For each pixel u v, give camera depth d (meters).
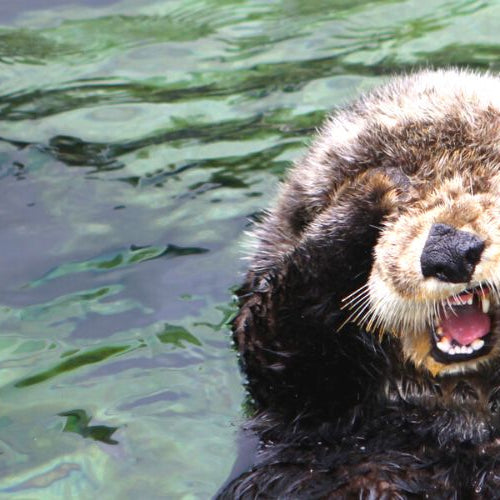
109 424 9.62
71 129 14.04
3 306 11.08
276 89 14.80
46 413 9.73
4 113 14.42
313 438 9.44
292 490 8.99
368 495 8.88
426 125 9.90
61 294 11.26
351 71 15.09
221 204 12.62
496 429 9.44
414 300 8.59
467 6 16.86
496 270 8.42
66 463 9.18
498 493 8.95
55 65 15.66
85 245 11.99
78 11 17.31
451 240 8.42
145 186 12.98
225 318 10.90
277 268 9.98
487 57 15.20
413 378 9.59
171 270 11.62
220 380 10.13
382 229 9.28
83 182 13.04
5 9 17.34
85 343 10.59
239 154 13.47
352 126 10.59
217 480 9.06
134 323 10.86
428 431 9.46
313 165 10.62
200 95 14.79
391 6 17.05
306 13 17.02
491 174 9.32
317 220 9.86
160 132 13.97
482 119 9.80
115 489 8.92
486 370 9.29
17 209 12.57
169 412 9.78
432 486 8.99
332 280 9.45
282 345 9.59
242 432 9.56
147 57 15.81
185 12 17.22
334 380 9.55
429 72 11.40
